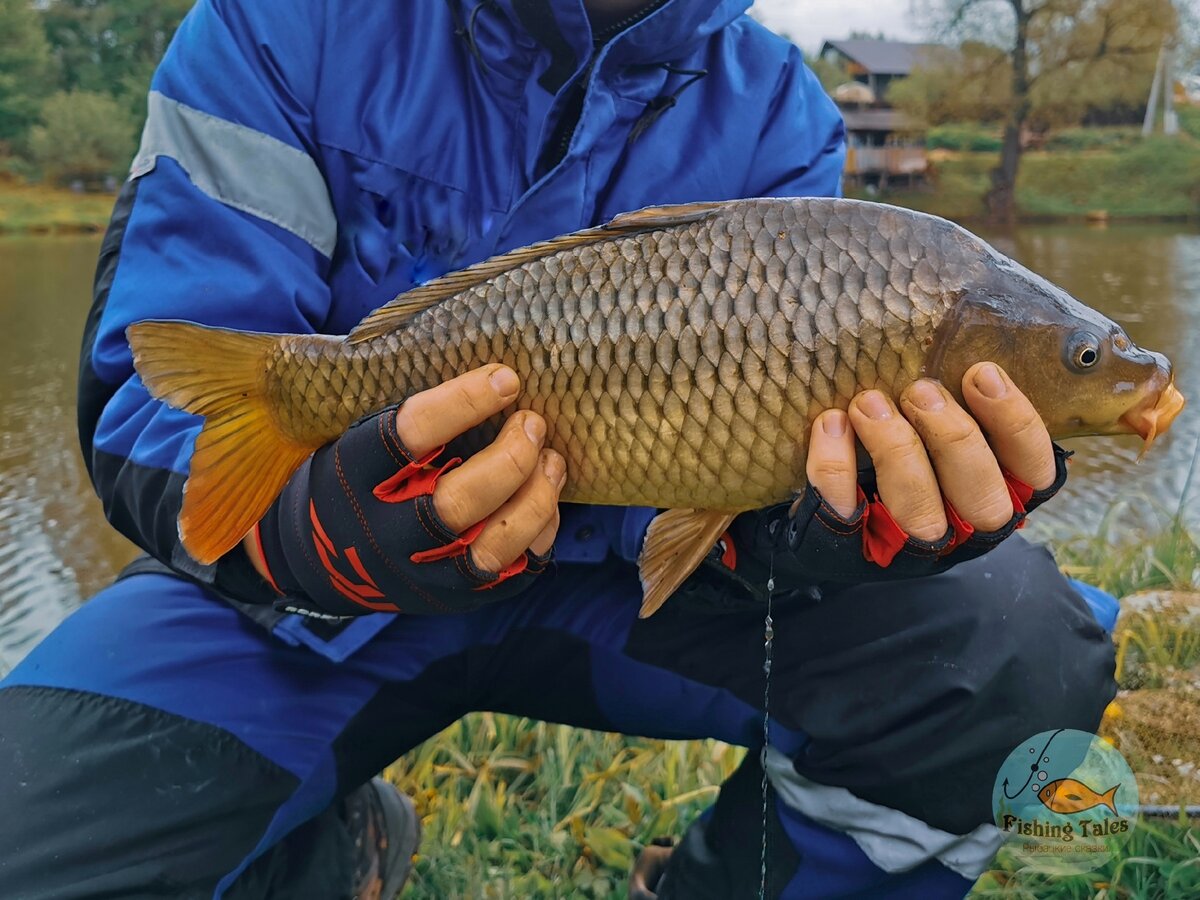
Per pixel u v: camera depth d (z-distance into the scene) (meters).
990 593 0.54
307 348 0.45
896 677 0.53
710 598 0.55
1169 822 0.64
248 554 0.50
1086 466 1.51
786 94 0.62
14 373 2.02
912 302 0.41
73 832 0.47
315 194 0.54
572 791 0.74
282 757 0.53
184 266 0.51
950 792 0.52
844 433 0.40
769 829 0.56
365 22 0.56
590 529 0.58
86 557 1.22
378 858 0.63
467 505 0.41
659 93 0.58
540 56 0.54
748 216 0.42
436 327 0.44
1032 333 0.41
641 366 0.42
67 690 0.52
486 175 0.56
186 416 0.50
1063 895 0.61
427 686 0.59
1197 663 0.82
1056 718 0.52
